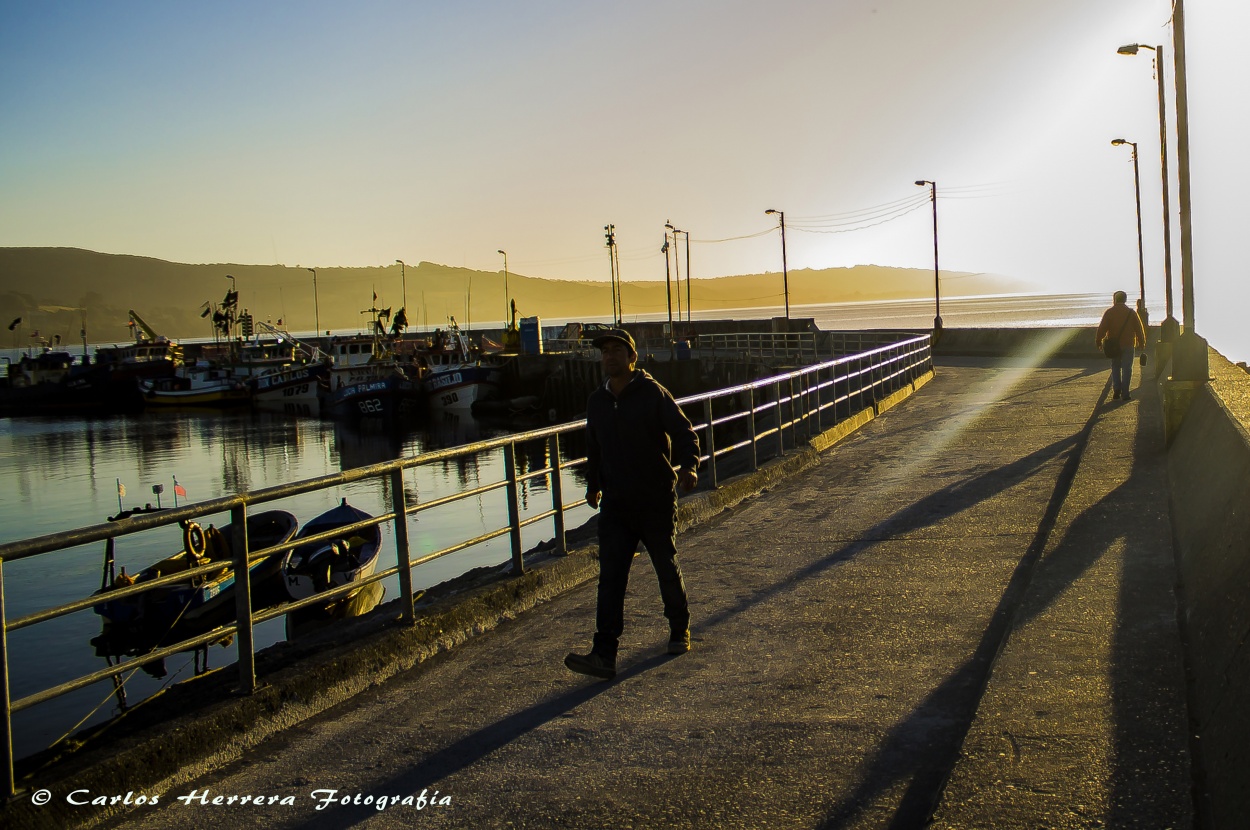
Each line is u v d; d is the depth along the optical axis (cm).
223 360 10931
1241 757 350
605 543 612
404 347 8650
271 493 566
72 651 1527
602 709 544
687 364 5788
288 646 626
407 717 559
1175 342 1205
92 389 9125
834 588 747
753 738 486
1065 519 853
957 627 632
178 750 487
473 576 811
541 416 6531
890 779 430
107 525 471
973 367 3366
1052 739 423
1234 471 649
